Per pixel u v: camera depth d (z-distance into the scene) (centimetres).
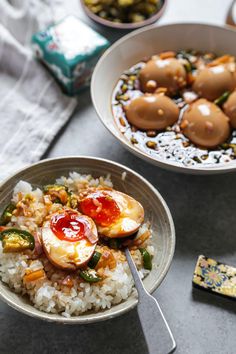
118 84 67
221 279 55
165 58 69
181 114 64
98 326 53
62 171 57
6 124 66
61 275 50
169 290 55
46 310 49
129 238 53
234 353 52
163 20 78
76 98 70
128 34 71
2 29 72
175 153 61
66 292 49
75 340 52
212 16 79
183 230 60
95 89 63
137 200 56
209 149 62
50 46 69
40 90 69
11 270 50
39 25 74
